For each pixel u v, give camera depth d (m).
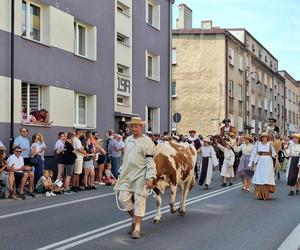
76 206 12.47
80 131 17.48
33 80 17.70
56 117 18.97
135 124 8.62
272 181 14.39
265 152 14.52
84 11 20.95
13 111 16.50
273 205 13.07
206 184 17.27
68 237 8.54
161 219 10.51
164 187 10.05
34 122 17.47
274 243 8.24
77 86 20.47
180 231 9.17
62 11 19.44
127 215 10.98
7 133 16.30
